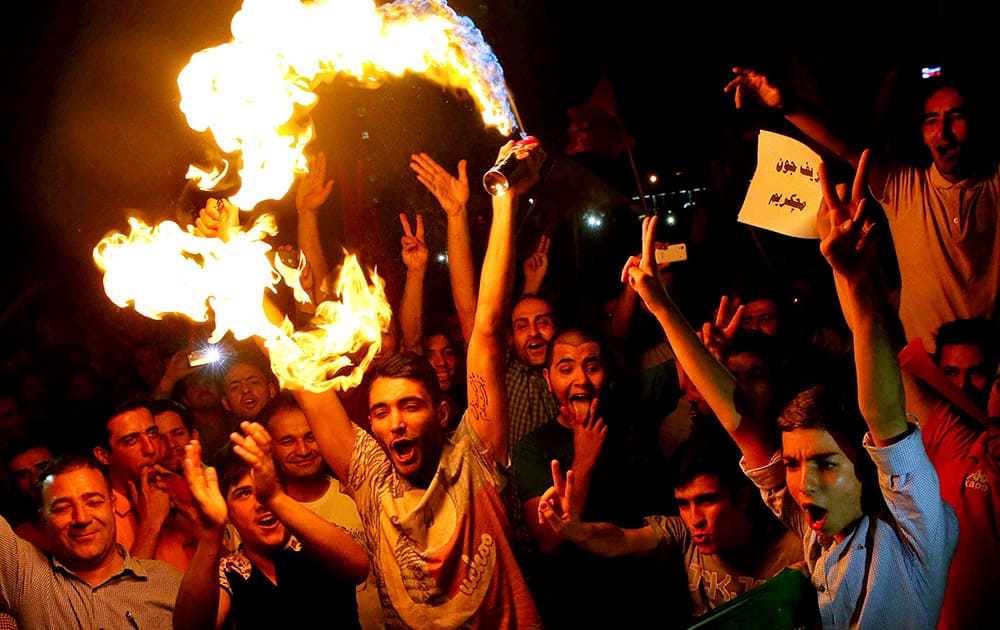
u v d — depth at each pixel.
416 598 3.09
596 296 5.63
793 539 3.17
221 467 3.56
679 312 3.11
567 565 3.51
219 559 3.22
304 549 3.25
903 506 2.58
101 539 3.39
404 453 3.17
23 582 3.33
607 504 3.73
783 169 3.73
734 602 2.92
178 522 4.10
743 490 3.21
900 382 2.56
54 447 4.47
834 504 2.67
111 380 6.31
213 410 5.38
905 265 4.37
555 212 5.82
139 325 6.64
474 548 3.11
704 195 5.95
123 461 4.06
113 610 3.40
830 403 2.71
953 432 3.33
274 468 3.21
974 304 4.21
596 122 5.96
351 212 5.54
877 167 4.36
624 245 5.82
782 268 5.51
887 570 2.63
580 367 3.84
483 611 3.07
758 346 3.47
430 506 3.13
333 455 3.32
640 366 4.57
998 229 4.15
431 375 3.24
